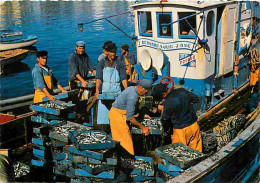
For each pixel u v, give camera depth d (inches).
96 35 1093.1
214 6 275.1
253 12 360.5
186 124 200.1
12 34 952.3
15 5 1450.5
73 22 1222.3
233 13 309.3
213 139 231.8
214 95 296.5
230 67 320.5
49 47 955.3
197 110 273.7
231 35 312.3
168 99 197.8
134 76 316.8
